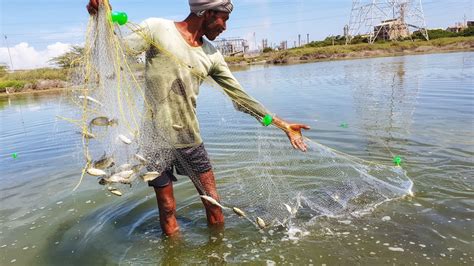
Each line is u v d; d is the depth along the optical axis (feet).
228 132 23.65
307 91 45.96
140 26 10.52
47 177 19.02
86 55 9.80
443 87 39.63
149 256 11.18
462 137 20.53
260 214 13.58
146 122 11.02
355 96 38.45
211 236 12.21
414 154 18.42
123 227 13.17
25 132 32.09
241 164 18.21
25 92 90.89
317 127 25.39
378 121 25.96
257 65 159.02
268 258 10.72
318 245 11.25
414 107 29.84
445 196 13.83
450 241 10.91
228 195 15.43
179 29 10.98
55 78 97.30
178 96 10.98
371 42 208.85
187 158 11.88
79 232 12.91
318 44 236.02
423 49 157.17
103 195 16.17
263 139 17.84
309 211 13.51
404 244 10.93
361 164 16.81
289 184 15.76
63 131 25.22
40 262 11.09
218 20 11.06
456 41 156.15
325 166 16.99
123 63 10.15
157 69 10.76
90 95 10.01
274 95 44.11
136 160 10.55
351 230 11.99
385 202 13.78
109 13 9.65
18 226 13.55
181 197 15.71
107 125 10.12
